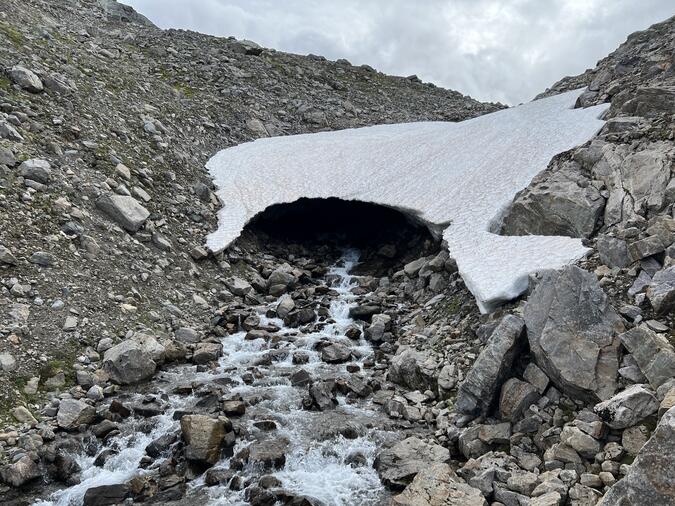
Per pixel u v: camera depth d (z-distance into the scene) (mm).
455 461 11094
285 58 46625
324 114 37844
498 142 25250
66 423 11617
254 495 10016
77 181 18672
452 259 17938
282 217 25250
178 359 15148
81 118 22375
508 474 9789
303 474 10836
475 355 13648
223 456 11148
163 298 17062
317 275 22000
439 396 13141
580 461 9703
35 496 10094
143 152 23500
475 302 15664
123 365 13602
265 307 18609
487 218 19047
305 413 12820
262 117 34750
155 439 11531
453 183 22703
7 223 15430
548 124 24969
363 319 18078
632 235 14188
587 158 18703
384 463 10906
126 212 18719
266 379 14336
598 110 23766
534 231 17531
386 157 27625
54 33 29547
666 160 16172
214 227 21859
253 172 26641
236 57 42594
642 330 10641
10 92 20797
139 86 29672
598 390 10633
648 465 7012
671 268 12023
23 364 12680
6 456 10594
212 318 17406
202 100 33250
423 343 15305
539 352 11617
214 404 12805
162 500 10039
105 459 11062
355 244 26000
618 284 12891
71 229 16594
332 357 15492
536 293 12391
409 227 23453
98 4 46688
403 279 20062
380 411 13078
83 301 14969
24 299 14055
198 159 26922
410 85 51750
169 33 44031
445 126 32812
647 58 25938
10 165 17234
